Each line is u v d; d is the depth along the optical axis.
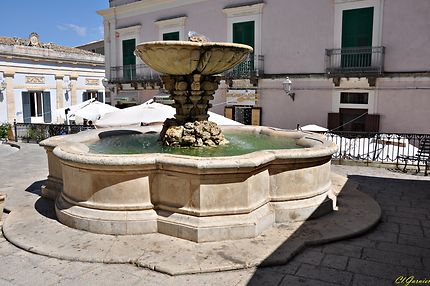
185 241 5.07
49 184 7.27
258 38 17.73
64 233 5.39
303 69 16.75
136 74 22.42
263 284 4.18
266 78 17.66
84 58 29.59
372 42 14.98
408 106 14.58
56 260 4.71
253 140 8.38
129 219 5.29
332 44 15.89
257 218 5.30
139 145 7.56
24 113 25.97
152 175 5.38
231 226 5.09
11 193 7.70
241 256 4.67
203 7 19.34
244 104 18.55
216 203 5.16
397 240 5.37
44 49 26.78
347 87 15.70
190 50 6.44
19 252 4.95
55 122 27.75
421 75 14.12
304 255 4.86
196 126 7.39
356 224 5.73
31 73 26.19
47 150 7.23
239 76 17.95
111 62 23.78
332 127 16.20
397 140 11.48
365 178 9.49
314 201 5.97
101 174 5.35
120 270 4.46
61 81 28.19
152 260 4.57
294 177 5.84
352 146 11.99
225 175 5.10
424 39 14.01
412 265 4.63
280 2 16.97
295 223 5.75
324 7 15.91
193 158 5.15
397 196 7.76
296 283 4.21
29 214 6.25
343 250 5.02
